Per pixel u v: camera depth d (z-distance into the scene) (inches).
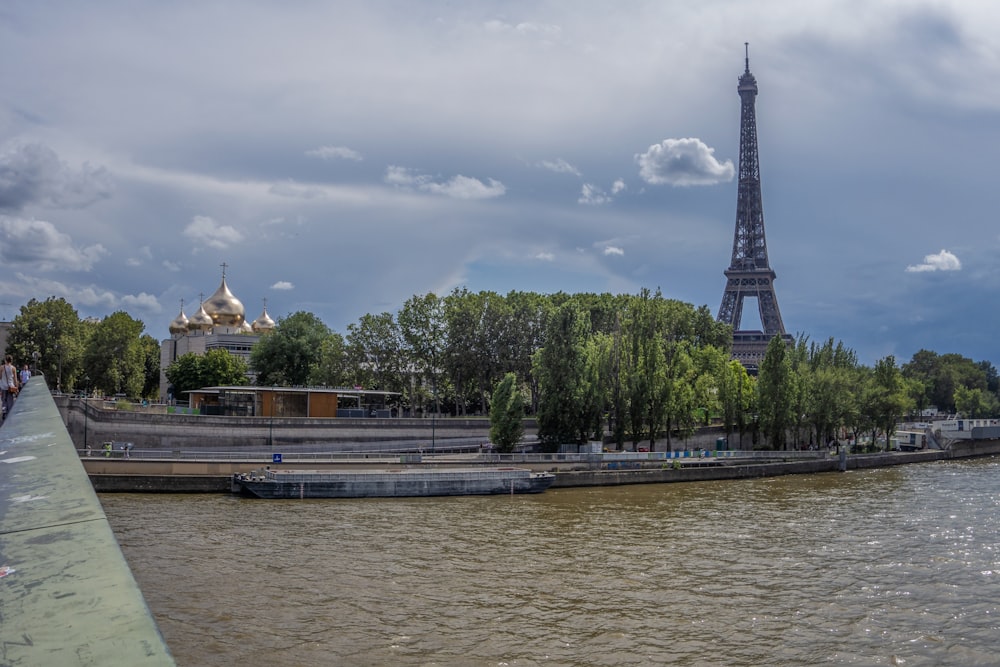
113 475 3533.5
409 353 6432.1
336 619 1754.4
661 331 5772.6
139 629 219.0
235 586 1988.2
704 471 4670.3
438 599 1925.4
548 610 1857.8
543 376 4867.1
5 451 567.5
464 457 4328.3
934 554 2491.4
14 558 285.6
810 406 5944.9
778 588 2075.5
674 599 1963.6
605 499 3772.1
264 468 3661.4
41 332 5649.6
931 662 1577.3
